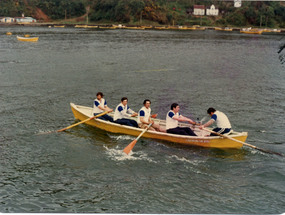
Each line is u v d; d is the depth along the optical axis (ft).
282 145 33.68
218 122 31.94
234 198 23.53
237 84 68.03
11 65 85.51
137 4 396.37
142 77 75.10
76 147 32.73
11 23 356.59
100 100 38.04
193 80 72.49
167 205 22.66
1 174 26.71
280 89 62.95
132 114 36.81
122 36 225.15
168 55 121.90
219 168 28.32
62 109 46.50
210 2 467.93
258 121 41.88
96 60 101.81
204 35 270.87
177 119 33.40
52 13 414.82
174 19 419.54
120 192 24.30
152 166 28.66
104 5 415.44
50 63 92.02
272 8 419.54
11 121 40.22
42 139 34.68
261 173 27.30
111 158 30.22
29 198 23.36
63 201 23.07
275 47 164.96
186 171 27.73
